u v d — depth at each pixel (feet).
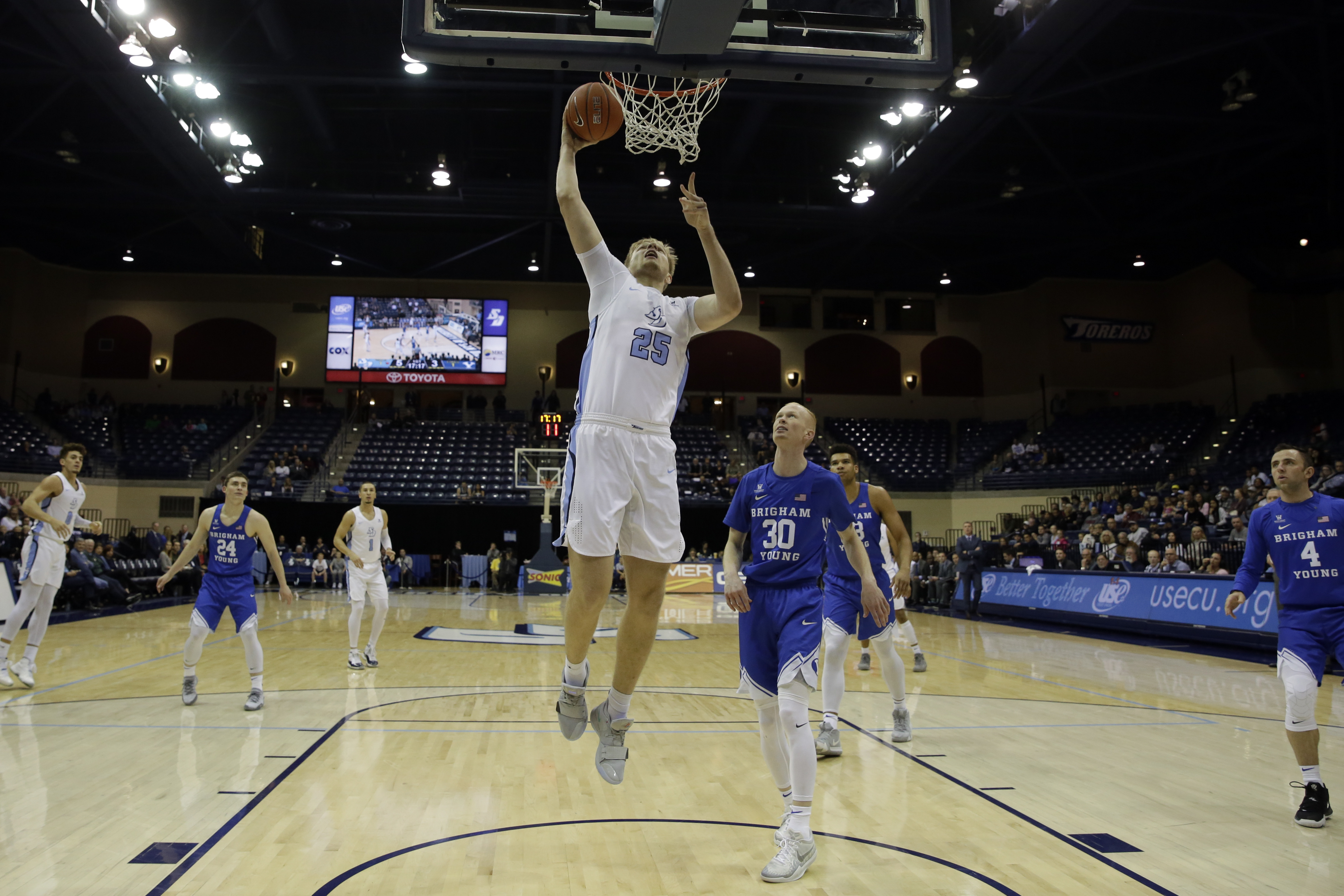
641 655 9.39
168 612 48.06
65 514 22.82
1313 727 11.87
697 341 97.04
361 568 27.07
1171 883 9.43
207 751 15.16
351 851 10.12
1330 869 9.89
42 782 12.96
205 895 8.68
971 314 99.35
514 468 84.02
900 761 15.29
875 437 93.15
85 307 90.74
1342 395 72.79
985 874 9.66
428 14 14.64
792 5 15.19
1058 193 73.67
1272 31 47.34
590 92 9.46
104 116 62.34
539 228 79.77
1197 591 36.73
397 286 94.63
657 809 12.10
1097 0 44.32
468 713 19.29
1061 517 68.13
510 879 9.30
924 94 53.47
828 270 91.71
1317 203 68.64
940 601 62.34
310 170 72.28
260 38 55.31
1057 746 16.55
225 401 90.79
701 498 81.05
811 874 9.62
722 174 71.92
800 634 10.53
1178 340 91.09
